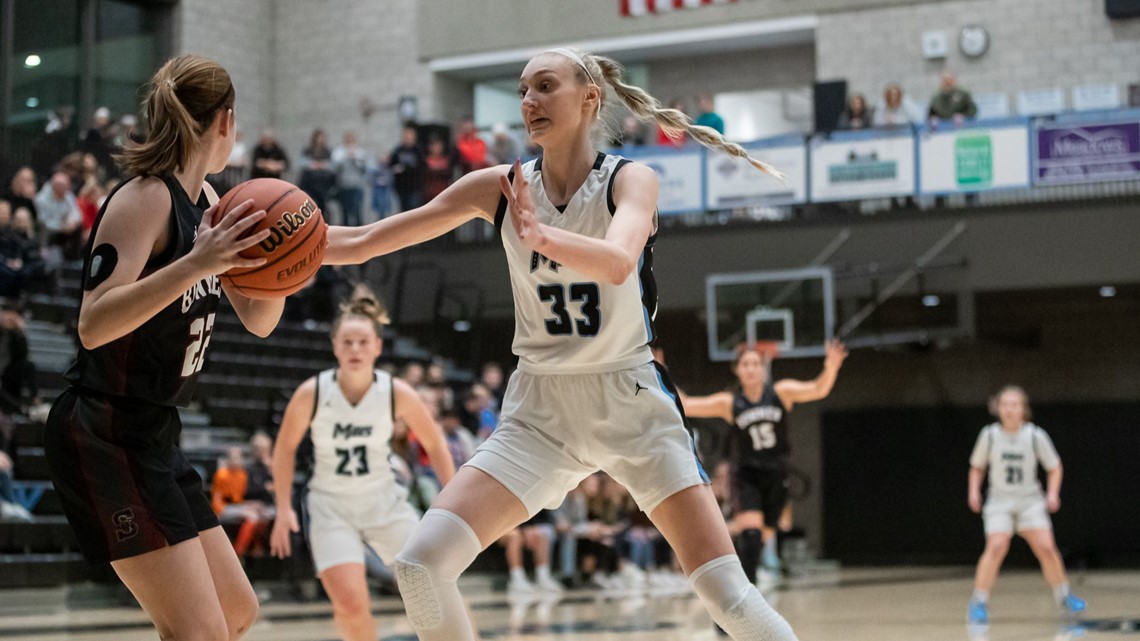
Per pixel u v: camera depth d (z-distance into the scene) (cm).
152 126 304
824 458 1822
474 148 1741
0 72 1830
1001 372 1758
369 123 2131
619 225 305
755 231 1619
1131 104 1620
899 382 1798
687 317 1777
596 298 323
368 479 520
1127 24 1755
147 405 303
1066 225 1495
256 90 2164
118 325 278
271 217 305
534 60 331
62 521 1038
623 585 1309
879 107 1741
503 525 326
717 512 325
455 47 2094
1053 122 1477
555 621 860
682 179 1609
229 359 1399
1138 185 1483
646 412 326
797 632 762
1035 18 1800
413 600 314
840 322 1598
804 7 1914
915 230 1555
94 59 1948
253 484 1126
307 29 2180
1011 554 1727
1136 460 1681
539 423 331
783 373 1847
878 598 1107
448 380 1592
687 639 725
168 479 303
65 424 297
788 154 1573
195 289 304
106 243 288
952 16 1841
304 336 1566
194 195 312
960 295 1533
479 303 1744
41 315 1323
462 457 1154
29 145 1587
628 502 1381
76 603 1016
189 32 2044
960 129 1512
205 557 308
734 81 2030
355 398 519
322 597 1120
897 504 1781
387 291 1780
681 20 1978
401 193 1731
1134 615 884
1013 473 898
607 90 344
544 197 332
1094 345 1709
